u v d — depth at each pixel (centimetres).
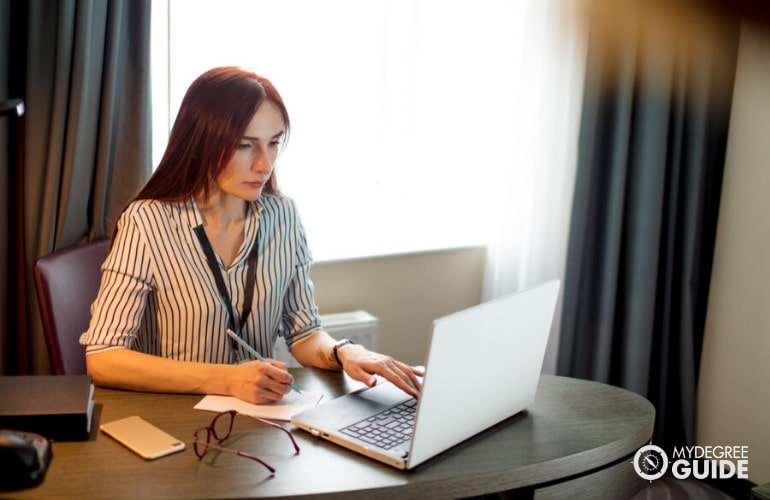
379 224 277
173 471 122
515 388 146
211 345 173
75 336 183
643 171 272
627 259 280
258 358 155
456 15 271
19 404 131
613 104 265
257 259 176
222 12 231
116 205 214
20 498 112
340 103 257
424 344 290
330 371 171
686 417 289
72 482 117
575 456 136
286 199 186
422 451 126
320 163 260
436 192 284
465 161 286
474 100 281
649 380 297
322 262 260
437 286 288
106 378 154
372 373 162
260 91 165
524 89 269
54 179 203
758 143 266
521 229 281
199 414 144
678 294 288
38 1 195
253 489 117
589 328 288
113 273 165
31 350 211
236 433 137
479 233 294
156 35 221
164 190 169
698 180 278
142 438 131
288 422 143
